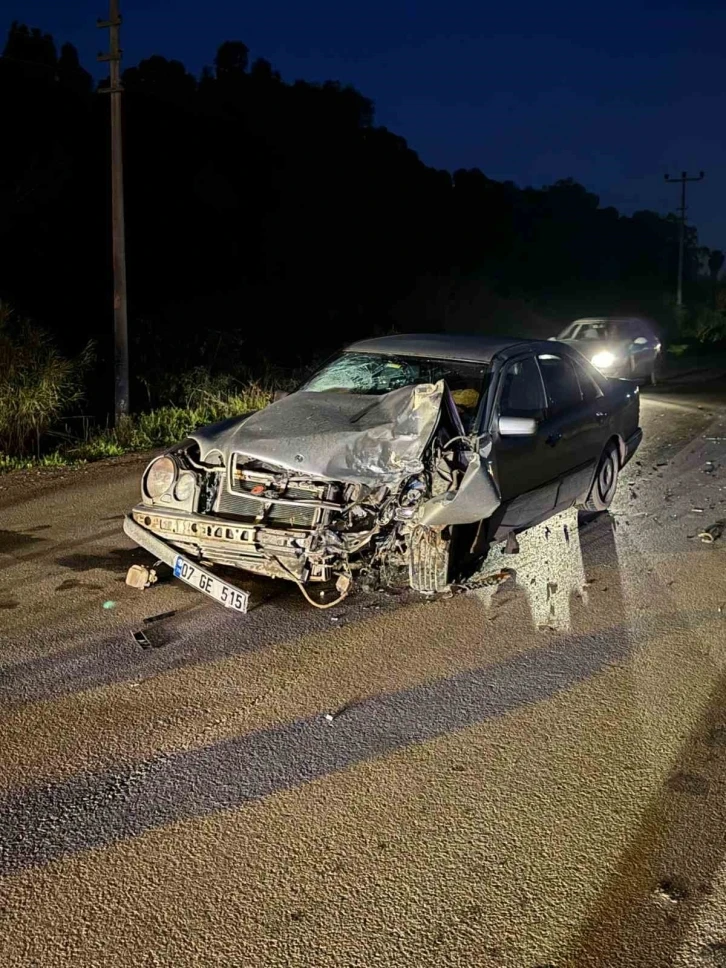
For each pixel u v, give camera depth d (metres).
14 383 11.48
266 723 4.27
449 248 30.91
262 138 24.14
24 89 18.84
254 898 3.11
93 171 19.56
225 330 19.33
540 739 4.14
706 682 4.73
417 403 5.51
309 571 5.42
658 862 3.31
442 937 2.94
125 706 4.41
